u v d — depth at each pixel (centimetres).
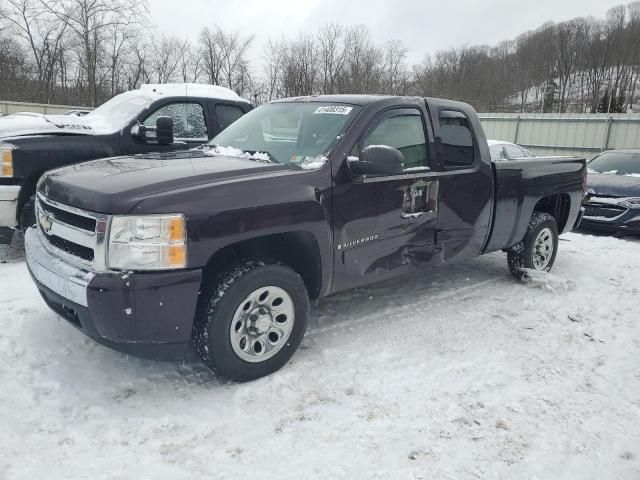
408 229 398
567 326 432
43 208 332
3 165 511
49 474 238
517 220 505
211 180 304
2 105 2203
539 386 331
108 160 373
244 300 307
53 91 3045
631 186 851
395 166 341
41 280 305
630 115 1944
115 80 3144
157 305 273
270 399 305
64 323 375
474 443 271
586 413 302
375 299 476
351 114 377
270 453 259
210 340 298
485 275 565
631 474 251
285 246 345
